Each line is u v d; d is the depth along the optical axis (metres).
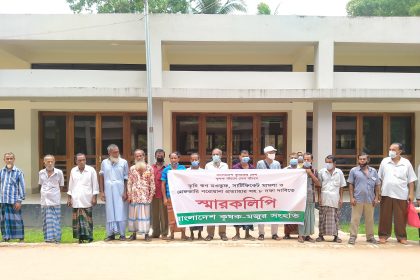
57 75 14.08
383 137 17.34
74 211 8.88
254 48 15.39
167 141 16.12
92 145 16.91
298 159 9.27
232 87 14.19
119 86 14.09
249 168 9.12
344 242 8.72
